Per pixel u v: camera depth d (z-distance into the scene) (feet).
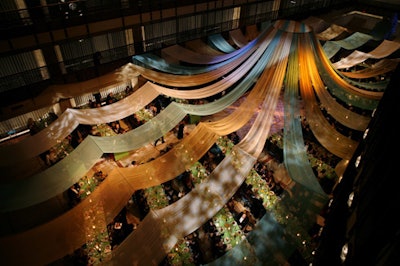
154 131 52.03
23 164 51.65
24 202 37.35
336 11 107.34
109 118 53.47
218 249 43.45
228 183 43.50
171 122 53.72
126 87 74.54
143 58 68.44
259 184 52.70
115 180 42.11
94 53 64.13
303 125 67.67
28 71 56.75
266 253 37.35
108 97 70.38
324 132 55.88
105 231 43.04
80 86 56.59
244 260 36.73
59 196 50.01
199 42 79.05
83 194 49.01
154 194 49.62
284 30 53.98
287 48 53.11
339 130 65.46
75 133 60.49
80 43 61.72
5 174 48.96
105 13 61.41
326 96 59.62
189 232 38.81
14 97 54.75
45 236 34.68
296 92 53.62
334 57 98.32
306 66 54.60
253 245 37.86
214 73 63.46
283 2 93.45
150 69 69.72
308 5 100.32
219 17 81.97
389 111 26.68
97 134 61.67
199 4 75.31
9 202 36.70
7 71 54.70
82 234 36.55
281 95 81.87
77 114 50.98
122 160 59.06
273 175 57.67
